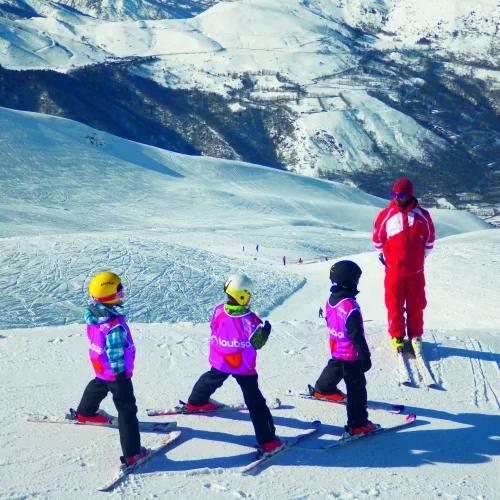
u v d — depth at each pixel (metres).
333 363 5.24
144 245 36.22
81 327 7.78
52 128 131.25
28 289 26.86
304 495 3.90
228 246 62.78
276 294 27.77
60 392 5.54
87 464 4.23
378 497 3.91
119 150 132.50
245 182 134.25
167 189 111.81
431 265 16.95
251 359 4.45
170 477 4.07
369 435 4.76
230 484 4.01
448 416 5.20
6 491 3.83
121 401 4.21
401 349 6.54
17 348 6.77
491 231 44.09
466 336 7.21
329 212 111.62
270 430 4.40
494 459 4.49
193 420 4.96
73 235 37.41
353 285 4.76
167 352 6.59
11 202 89.06
